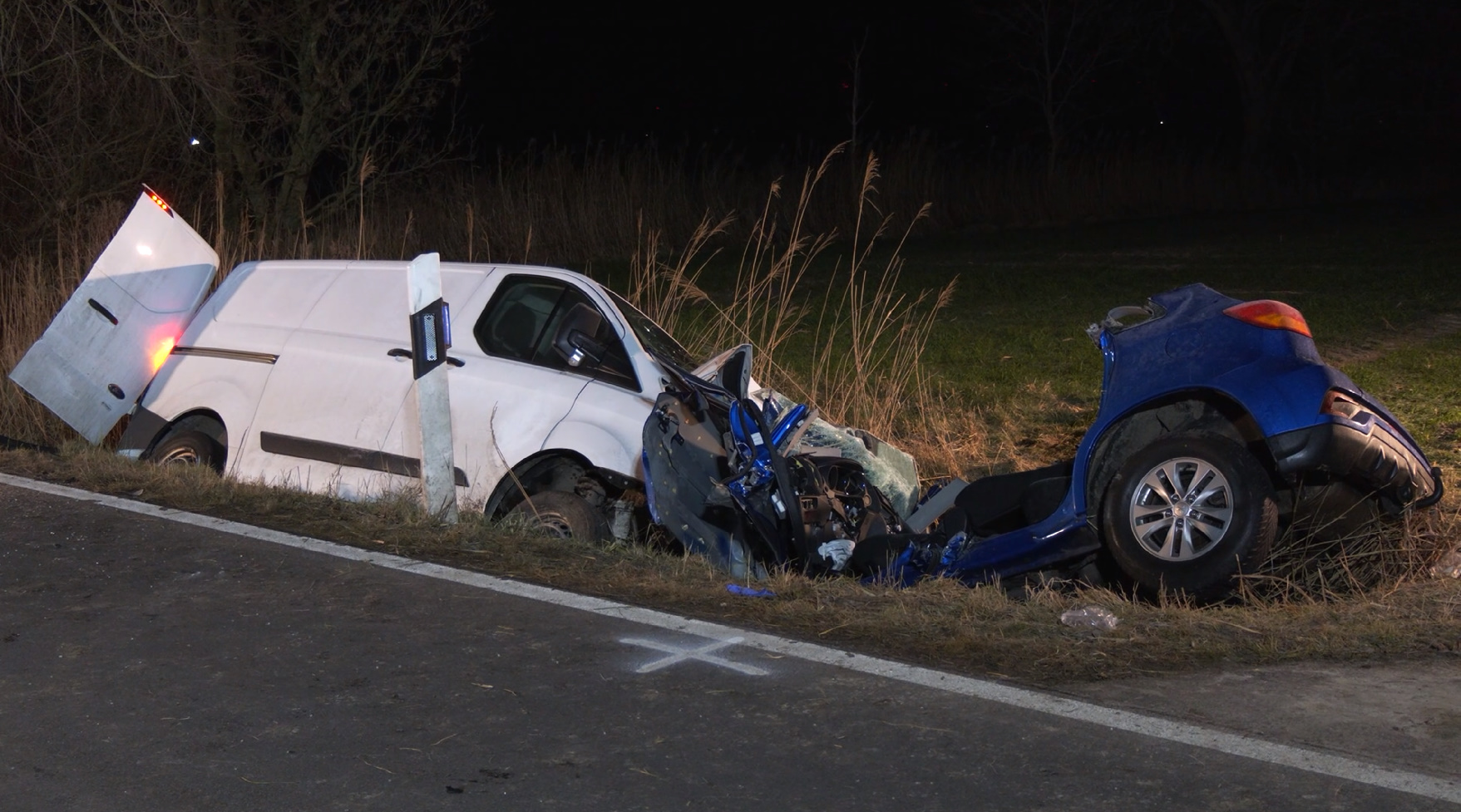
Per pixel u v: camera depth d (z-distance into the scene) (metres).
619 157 23.48
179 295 7.95
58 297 10.44
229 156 15.40
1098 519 5.96
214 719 4.12
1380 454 5.50
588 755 3.88
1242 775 3.76
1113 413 5.89
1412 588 5.57
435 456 6.37
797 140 27.50
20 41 12.21
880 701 4.28
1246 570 5.38
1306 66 44.25
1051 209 30.81
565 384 6.80
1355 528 5.70
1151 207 33.28
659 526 6.79
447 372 6.86
